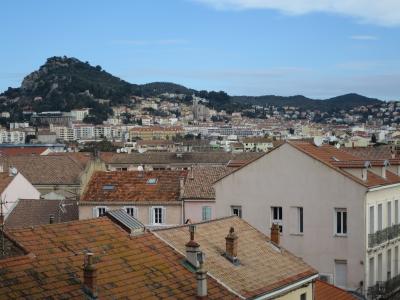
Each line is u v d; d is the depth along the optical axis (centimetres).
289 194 5469
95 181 7438
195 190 7106
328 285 4088
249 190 5616
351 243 5253
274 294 3094
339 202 5291
